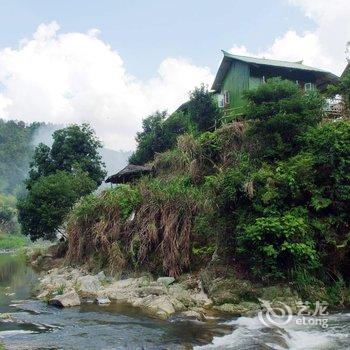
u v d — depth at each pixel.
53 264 25.59
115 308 13.00
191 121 29.36
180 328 10.56
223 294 13.33
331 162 14.51
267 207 13.91
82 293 15.23
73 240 21.27
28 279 20.59
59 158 36.97
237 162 18.31
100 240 19.12
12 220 84.56
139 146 33.50
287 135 17.23
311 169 14.80
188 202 16.75
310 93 18.69
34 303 13.95
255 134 18.16
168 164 23.89
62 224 28.70
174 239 16.31
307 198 14.73
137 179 25.30
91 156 38.53
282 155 17.02
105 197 20.69
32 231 30.98
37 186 30.67
